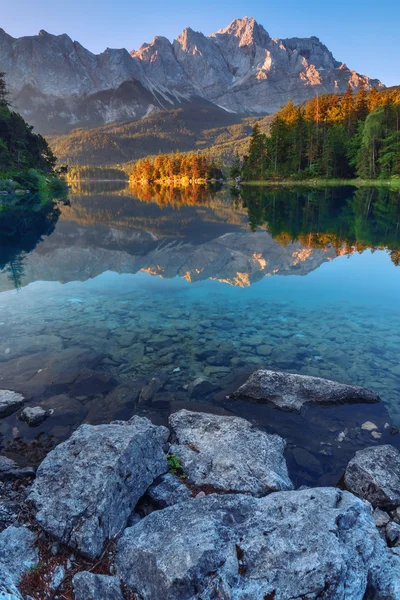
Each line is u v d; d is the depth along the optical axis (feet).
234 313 37.93
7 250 68.85
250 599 9.88
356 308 38.70
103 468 14.29
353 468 17.19
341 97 403.75
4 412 22.11
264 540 11.46
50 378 25.72
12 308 39.40
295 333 33.06
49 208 156.04
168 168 587.27
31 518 13.75
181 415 21.09
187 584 9.87
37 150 408.05
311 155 344.08
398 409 22.58
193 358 28.89
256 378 24.32
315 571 10.25
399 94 342.23
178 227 97.71
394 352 29.35
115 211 145.28
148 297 43.24
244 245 72.28
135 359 28.78
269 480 16.17
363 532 11.80
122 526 13.64
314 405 22.94
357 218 105.91
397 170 274.16
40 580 11.60
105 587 10.87
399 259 59.00
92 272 54.70
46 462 15.55
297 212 126.52
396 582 10.66
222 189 313.73
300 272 53.16
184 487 15.83
